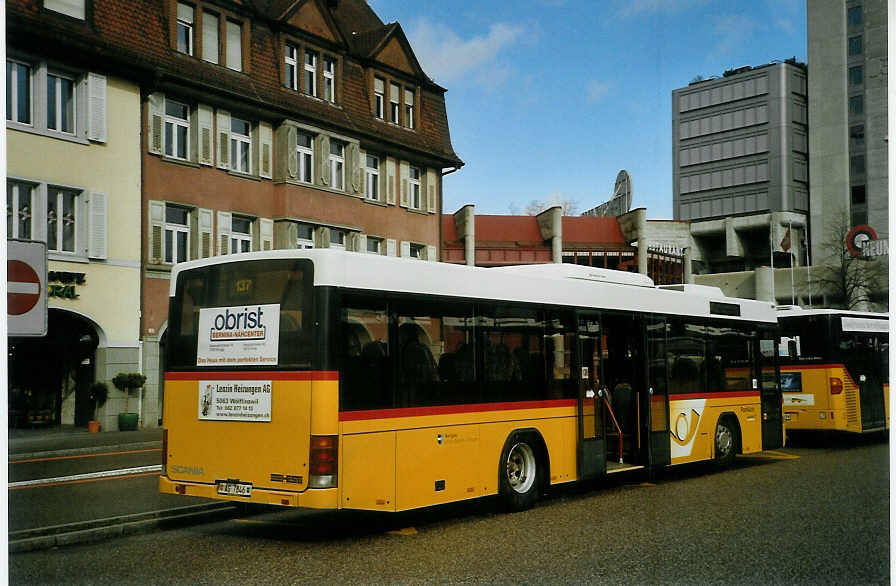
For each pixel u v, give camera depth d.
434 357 10.01
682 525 10.02
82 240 25.31
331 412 8.82
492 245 56.12
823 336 19.77
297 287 9.11
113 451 20.83
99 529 9.51
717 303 15.65
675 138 84.81
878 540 9.14
